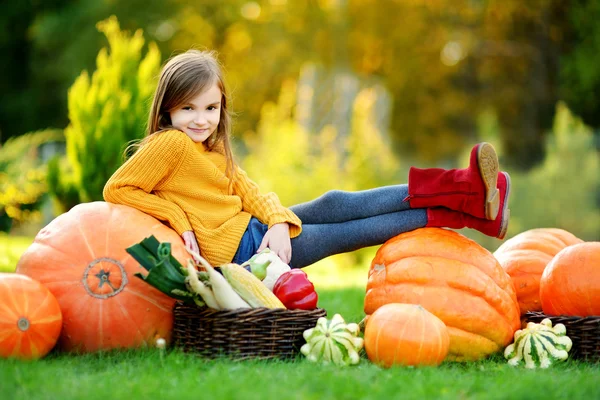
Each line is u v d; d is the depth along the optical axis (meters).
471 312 4.14
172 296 3.88
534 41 21.22
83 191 8.38
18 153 10.86
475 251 4.36
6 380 3.25
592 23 18.36
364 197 4.61
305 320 3.96
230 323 3.81
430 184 4.43
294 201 11.71
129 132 8.40
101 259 4.07
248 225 4.60
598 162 15.46
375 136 12.73
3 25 23.12
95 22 22.25
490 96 21.88
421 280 4.20
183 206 4.43
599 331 4.10
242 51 23.39
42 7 23.33
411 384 3.31
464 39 21.52
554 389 3.32
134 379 3.34
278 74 22.66
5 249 9.09
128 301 4.04
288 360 3.90
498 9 20.91
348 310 5.80
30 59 23.98
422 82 22.42
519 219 14.62
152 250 3.87
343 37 21.03
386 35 21.48
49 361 3.76
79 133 8.37
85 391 3.11
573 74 18.25
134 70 8.62
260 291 4.00
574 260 4.34
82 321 4.00
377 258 4.46
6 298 3.71
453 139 23.19
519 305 4.86
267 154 12.55
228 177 4.66
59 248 4.10
